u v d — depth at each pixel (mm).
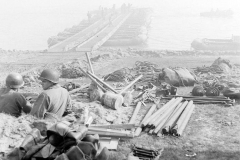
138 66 25297
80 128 6918
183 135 10125
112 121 11164
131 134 9477
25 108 9242
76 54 39281
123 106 13297
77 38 59000
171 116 11664
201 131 10492
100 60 31516
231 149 9039
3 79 23000
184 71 18797
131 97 13859
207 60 31188
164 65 28109
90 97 13992
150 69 24172
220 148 9102
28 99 12914
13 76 9273
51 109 8703
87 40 52594
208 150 8977
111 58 33156
